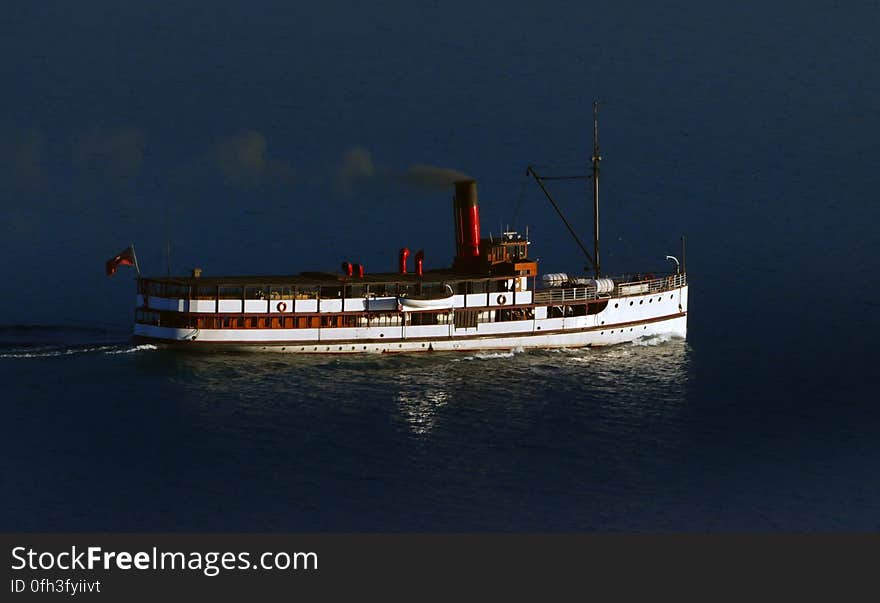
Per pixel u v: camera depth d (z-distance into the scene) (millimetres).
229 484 162375
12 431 176000
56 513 154625
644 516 156750
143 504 157000
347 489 161750
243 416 182750
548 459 171750
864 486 165000
